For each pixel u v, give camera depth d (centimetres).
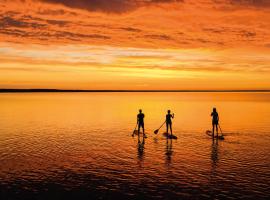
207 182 1352
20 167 1574
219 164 1631
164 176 1434
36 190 1259
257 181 1362
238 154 1852
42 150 1967
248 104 8094
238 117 4206
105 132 2753
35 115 4447
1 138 2406
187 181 1366
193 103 8731
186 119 3919
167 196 1199
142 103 8650
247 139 2380
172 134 2644
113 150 1978
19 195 1205
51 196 1198
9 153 1878
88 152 1916
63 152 1916
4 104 7619
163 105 7506
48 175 1448
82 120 3766
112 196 1200
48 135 2566
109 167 1581
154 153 1889
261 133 2697
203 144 2175
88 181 1366
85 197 1189
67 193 1229
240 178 1403
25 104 7650
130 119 3906
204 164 1633
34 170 1523
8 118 3984
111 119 3912
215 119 2433
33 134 2614
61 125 3253
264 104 8050
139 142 2255
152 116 4441
